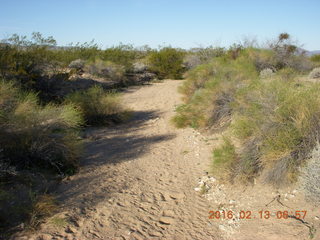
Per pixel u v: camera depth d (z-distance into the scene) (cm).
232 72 987
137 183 523
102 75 1886
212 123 821
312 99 465
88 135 832
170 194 486
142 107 1288
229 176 489
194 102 915
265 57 1519
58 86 1201
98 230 361
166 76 2405
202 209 438
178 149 734
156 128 944
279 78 659
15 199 399
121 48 2620
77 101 959
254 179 468
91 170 563
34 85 1102
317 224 333
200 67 1303
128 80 2033
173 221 401
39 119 554
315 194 361
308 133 432
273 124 481
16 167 489
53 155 542
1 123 503
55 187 468
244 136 515
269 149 437
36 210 376
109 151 701
